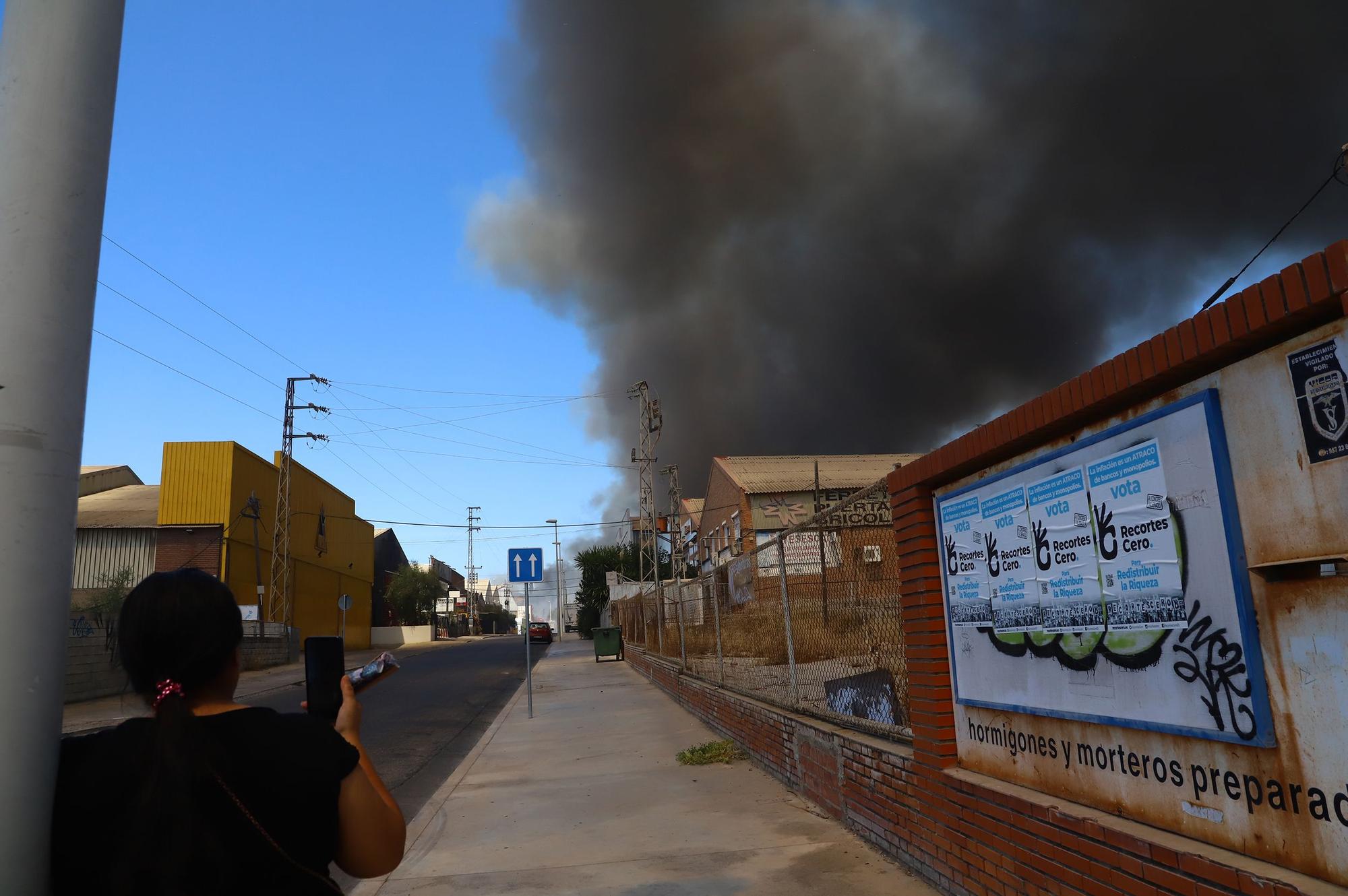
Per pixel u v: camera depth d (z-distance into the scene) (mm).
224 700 1758
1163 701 3123
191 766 1553
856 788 5945
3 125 1918
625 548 72062
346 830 1712
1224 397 2854
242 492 41312
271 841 1566
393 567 83688
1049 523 3838
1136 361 3115
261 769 1598
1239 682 2762
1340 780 2434
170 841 1505
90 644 21906
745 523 41531
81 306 1931
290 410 42750
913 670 5129
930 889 4801
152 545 39531
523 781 8828
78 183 1954
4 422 1766
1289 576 2602
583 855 5973
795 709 7781
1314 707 2520
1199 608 2941
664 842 6125
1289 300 2477
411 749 11727
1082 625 3600
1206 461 2902
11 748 1643
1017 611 4105
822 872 5207
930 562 5020
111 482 50188
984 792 4230
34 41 1960
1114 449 3387
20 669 1690
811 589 7512
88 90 2004
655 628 21656
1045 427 3734
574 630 115562
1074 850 3508
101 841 1627
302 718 1741
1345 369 2408
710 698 11461
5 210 1866
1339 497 2422
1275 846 2662
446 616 90562
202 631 1695
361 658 38844
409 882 5602
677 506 43719
